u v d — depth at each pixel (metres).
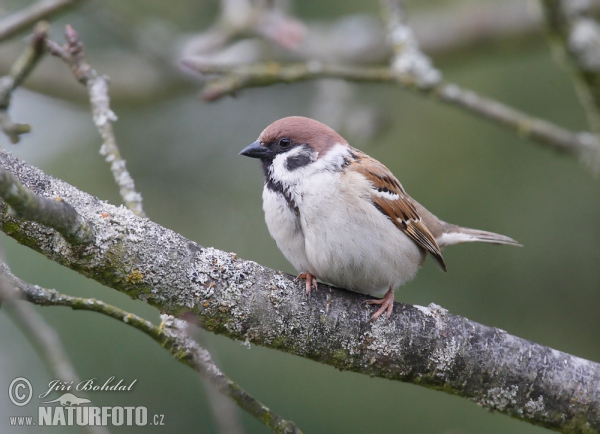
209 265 5.86
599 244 10.99
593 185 11.03
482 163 11.48
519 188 11.31
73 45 7.33
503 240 9.70
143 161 12.20
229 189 12.09
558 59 9.30
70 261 5.49
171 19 13.27
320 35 13.18
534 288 11.21
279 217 7.79
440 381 6.47
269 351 11.06
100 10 11.52
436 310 6.61
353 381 11.10
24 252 10.20
